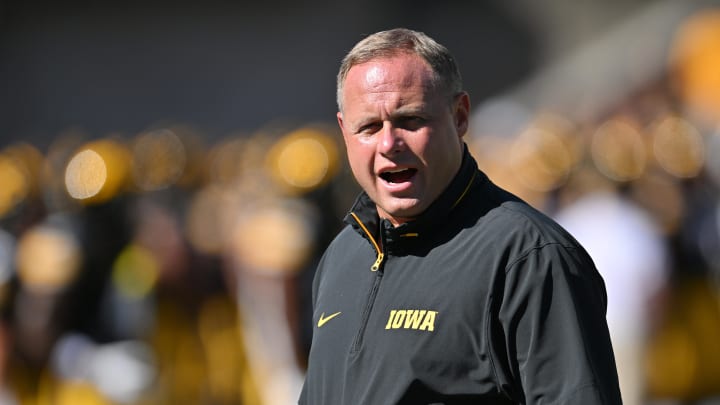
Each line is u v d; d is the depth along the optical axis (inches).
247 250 941.2
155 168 1053.2
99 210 924.6
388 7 2800.2
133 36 2741.1
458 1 2807.6
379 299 397.4
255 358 997.2
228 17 2770.7
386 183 394.0
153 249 962.1
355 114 395.5
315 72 2778.1
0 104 2672.2
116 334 892.6
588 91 2486.5
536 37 2783.0
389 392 381.4
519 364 370.3
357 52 399.5
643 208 999.6
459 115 407.8
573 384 359.3
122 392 886.4
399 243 396.2
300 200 941.2
